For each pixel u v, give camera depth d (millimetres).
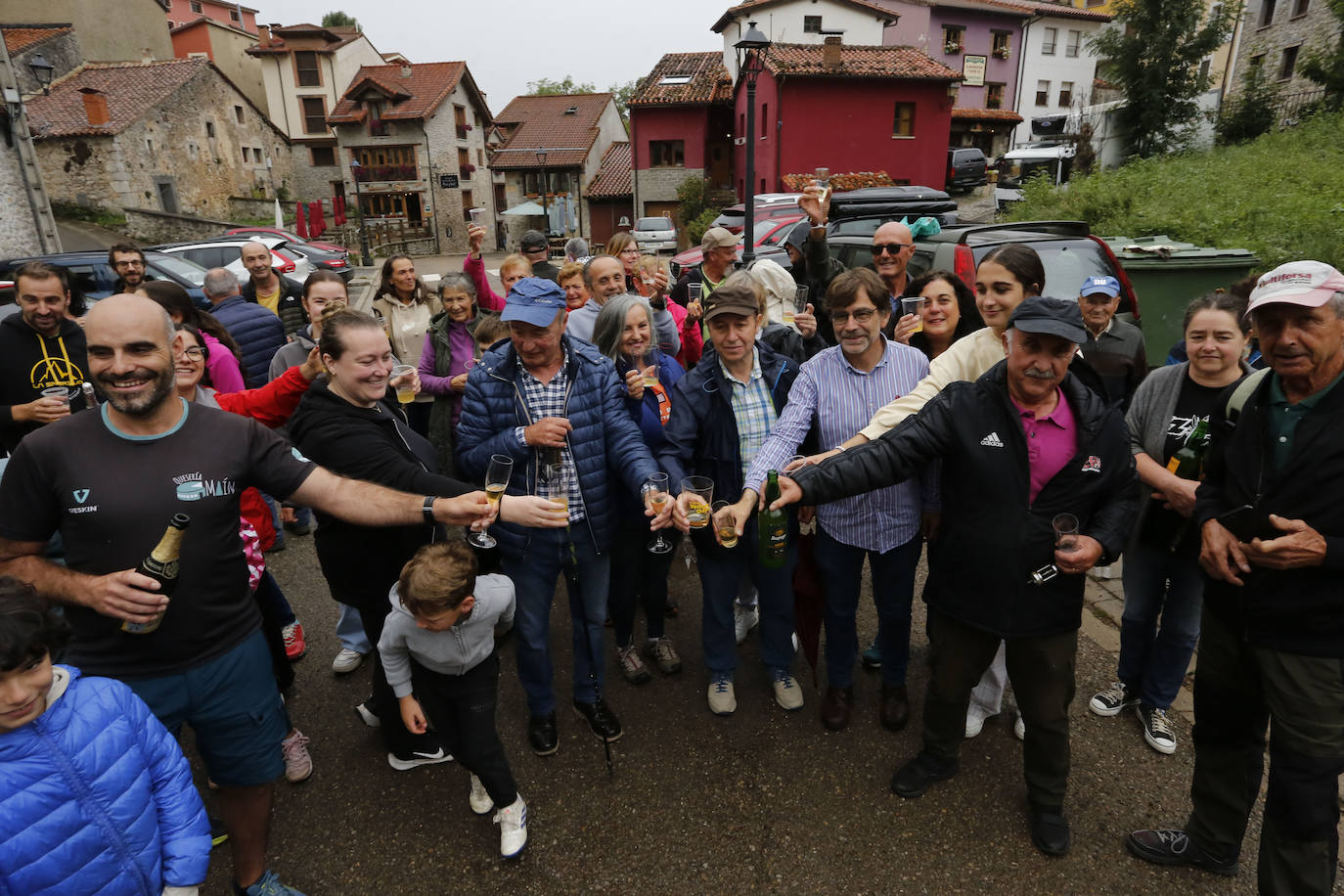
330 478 2258
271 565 4887
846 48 24875
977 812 2760
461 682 2539
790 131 23391
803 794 2869
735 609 3947
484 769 2541
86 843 1575
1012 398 2412
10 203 13289
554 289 2768
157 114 26875
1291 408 2023
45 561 1924
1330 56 16844
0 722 1447
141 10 33469
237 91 32594
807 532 3145
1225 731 2320
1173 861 2496
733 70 31094
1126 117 19750
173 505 1964
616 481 3199
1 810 1483
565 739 3215
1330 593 1940
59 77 28297
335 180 38656
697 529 3100
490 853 2635
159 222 24234
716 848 2631
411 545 2807
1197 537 2770
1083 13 33969
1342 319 1860
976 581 2467
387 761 3109
